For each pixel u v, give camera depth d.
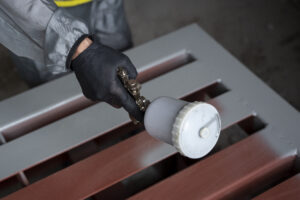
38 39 0.86
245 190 0.88
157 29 2.33
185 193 0.82
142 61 1.12
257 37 2.22
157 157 0.88
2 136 1.00
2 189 0.97
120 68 0.78
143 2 2.50
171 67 1.16
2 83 2.11
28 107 1.03
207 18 2.37
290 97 1.92
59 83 1.08
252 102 0.98
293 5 2.40
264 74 2.03
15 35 0.88
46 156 0.91
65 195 0.84
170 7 2.46
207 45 1.15
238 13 2.38
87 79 0.82
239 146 0.89
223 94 1.01
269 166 0.85
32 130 1.04
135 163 0.88
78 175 0.87
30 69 1.44
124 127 1.01
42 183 0.86
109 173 0.87
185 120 0.66
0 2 0.82
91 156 0.90
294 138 0.90
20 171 0.89
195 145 0.69
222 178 0.84
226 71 1.06
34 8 0.81
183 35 1.19
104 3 1.40
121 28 1.52
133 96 0.78
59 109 1.04
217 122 0.71
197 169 0.86
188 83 1.04
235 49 2.17
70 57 0.83
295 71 2.03
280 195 0.81
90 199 0.98
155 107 0.71
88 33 0.84
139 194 0.83
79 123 0.97
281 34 2.23
